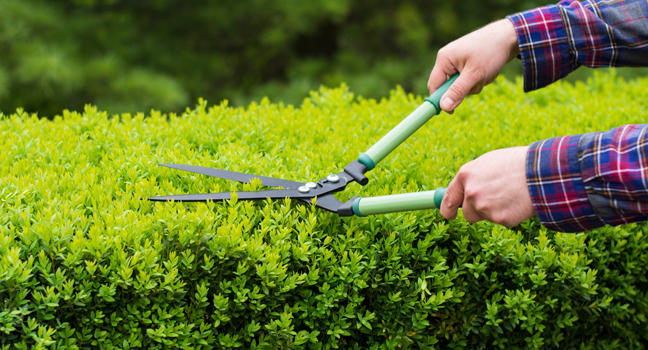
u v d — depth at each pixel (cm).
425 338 189
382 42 759
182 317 161
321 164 220
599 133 137
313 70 711
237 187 195
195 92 730
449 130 262
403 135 189
